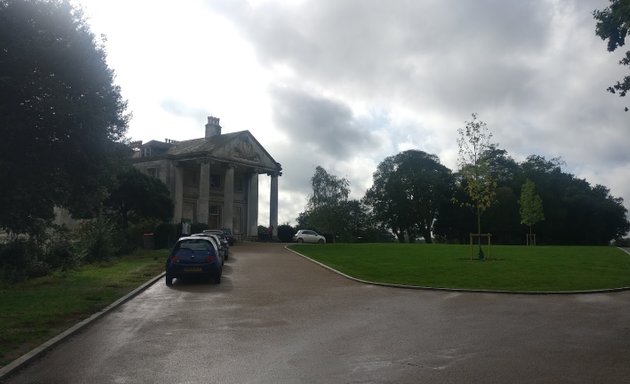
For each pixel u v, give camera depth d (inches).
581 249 1397.6
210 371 271.3
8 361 281.7
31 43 629.9
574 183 2974.9
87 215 845.2
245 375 263.6
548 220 2714.1
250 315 452.8
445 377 258.8
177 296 581.9
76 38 687.1
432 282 692.1
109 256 1079.6
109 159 780.0
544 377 259.0
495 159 3068.4
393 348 323.9
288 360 293.9
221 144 2364.7
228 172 2406.5
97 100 723.4
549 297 574.6
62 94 669.9
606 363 286.4
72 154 698.2
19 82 620.4
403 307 498.6
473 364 284.4
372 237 2847.0
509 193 2721.5
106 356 304.8
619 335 364.8
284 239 2635.3
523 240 2787.9
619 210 2906.0
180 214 2342.5
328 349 321.4
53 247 899.4
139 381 254.1
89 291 586.2
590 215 2829.7
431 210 2883.9
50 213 806.5
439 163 2982.3
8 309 451.8
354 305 511.5
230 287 668.7
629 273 782.5
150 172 2390.5
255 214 2657.5
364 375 262.4
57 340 336.8
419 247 1569.9
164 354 309.4
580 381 252.4
